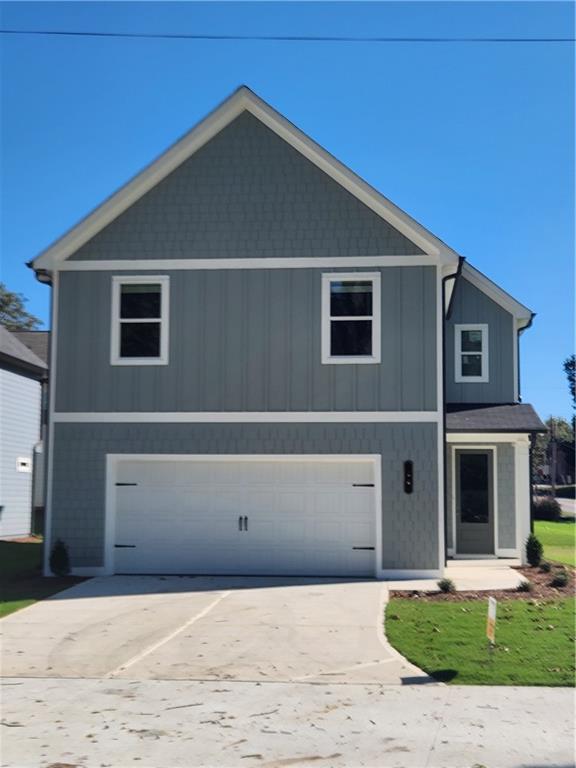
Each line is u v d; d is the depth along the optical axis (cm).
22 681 825
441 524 1473
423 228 1504
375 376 1507
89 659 911
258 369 1526
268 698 761
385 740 647
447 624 1056
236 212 1556
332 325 1528
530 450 1933
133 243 1564
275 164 1561
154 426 1530
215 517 1527
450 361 1975
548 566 1562
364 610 1164
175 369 1538
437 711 720
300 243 1541
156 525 1532
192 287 1549
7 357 2300
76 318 1558
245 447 1516
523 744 638
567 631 1007
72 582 1432
